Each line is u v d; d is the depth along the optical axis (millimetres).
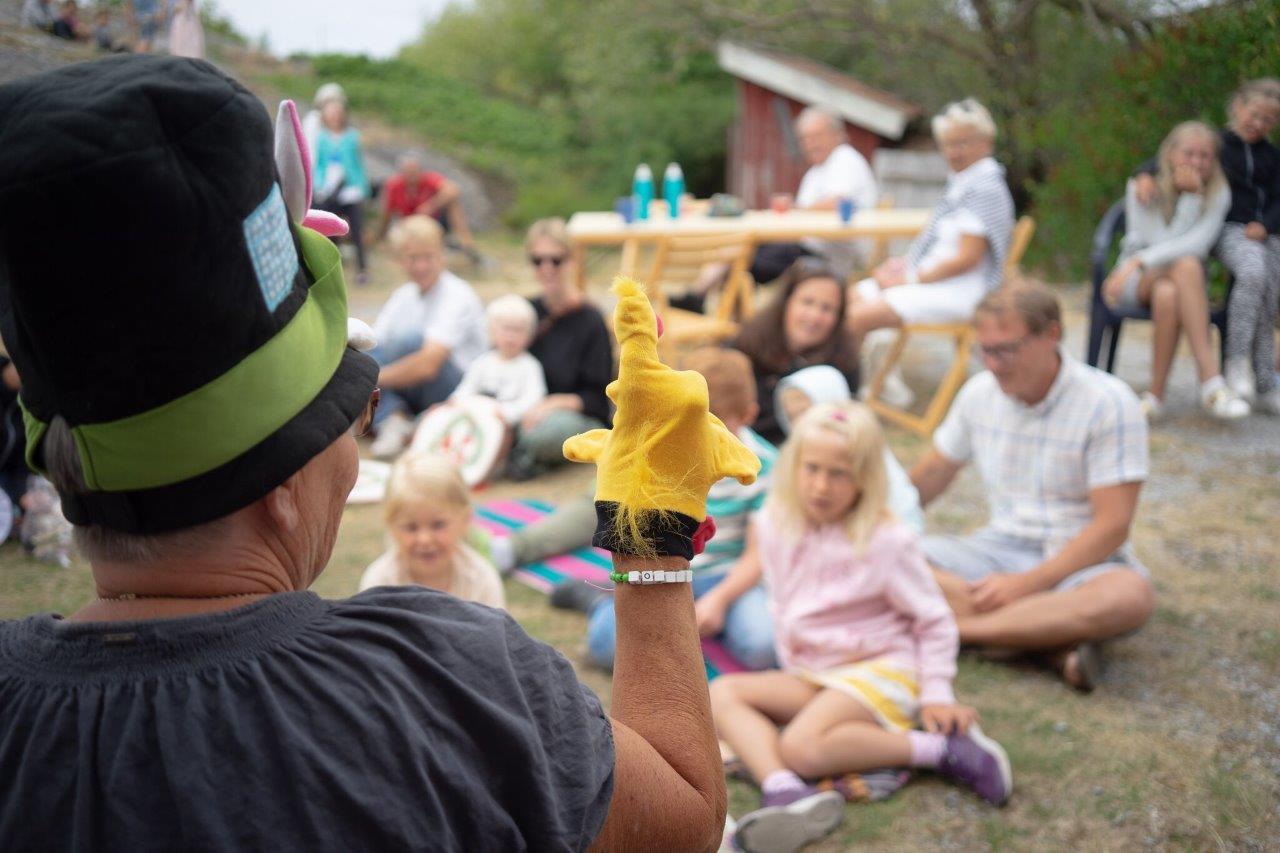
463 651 949
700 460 1054
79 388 826
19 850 830
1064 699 3219
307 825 821
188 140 796
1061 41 11375
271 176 869
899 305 5789
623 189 18484
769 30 15531
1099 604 3211
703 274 7379
